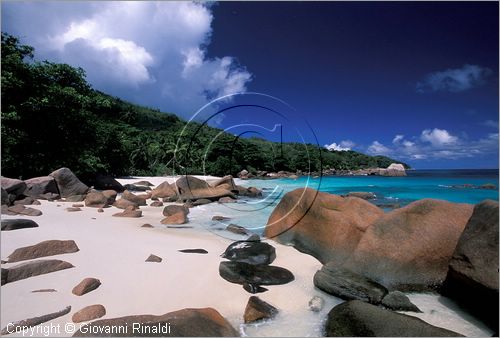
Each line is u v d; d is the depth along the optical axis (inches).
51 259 172.9
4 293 136.6
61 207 367.2
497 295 128.9
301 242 228.5
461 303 151.3
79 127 673.0
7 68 547.5
